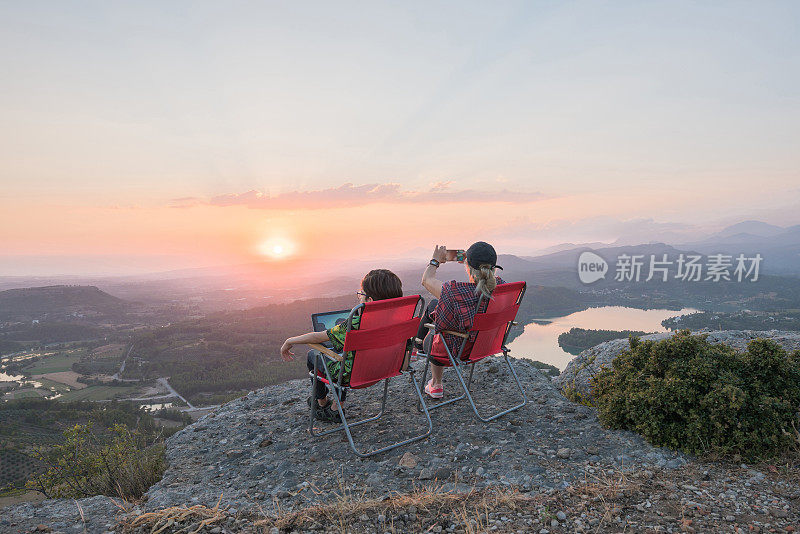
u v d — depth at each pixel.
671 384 3.14
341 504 2.40
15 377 169.75
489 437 3.37
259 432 3.94
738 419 2.95
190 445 3.82
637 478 2.63
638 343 3.79
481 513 2.26
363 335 3.09
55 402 119.50
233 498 2.72
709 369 3.14
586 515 2.22
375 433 3.62
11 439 78.94
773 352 3.17
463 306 3.58
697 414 3.02
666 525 2.11
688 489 2.48
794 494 2.37
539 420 3.71
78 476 3.39
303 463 3.19
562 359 111.62
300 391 5.14
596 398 3.84
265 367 164.38
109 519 2.48
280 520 2.28
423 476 2.78
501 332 4.06
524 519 2.19
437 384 4.29
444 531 2.13
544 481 2.64
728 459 2.87
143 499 2.89
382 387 4.94
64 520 2.47
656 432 3.07
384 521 2.24
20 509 2.63
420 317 3.51
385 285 3.46
